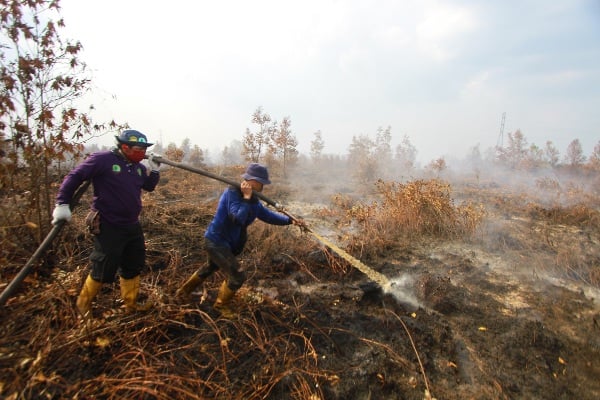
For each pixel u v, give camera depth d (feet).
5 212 12.16
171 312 10.24
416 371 9.07
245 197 9.73
